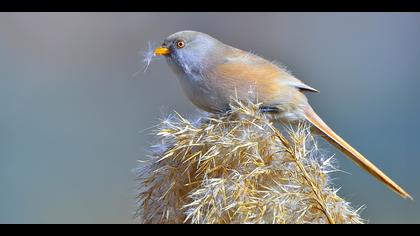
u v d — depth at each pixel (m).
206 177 3.20
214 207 3.19
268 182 3.20
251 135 3.21
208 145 3.21
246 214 3.19
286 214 3.19
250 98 3.30
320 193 3.19
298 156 3.20
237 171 3.20
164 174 3.21
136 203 3.21
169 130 3.21
